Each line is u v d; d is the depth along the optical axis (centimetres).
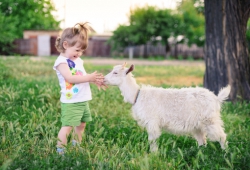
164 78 1725
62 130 499
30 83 1008
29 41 3972
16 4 2405
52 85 979
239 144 514
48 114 635
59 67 497
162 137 564
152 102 520
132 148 488
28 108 701
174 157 460
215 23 907
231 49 902
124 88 537
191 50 3969
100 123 588
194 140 563
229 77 901
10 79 1138
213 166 430
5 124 579
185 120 515
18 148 441
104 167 414
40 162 423
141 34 3747
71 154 444
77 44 499
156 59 3747
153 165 413
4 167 382
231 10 896
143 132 566
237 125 659
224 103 838
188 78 1752
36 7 2506
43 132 517
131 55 3956
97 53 4216
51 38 4078
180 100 518
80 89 500
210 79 927
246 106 830
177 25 3747
